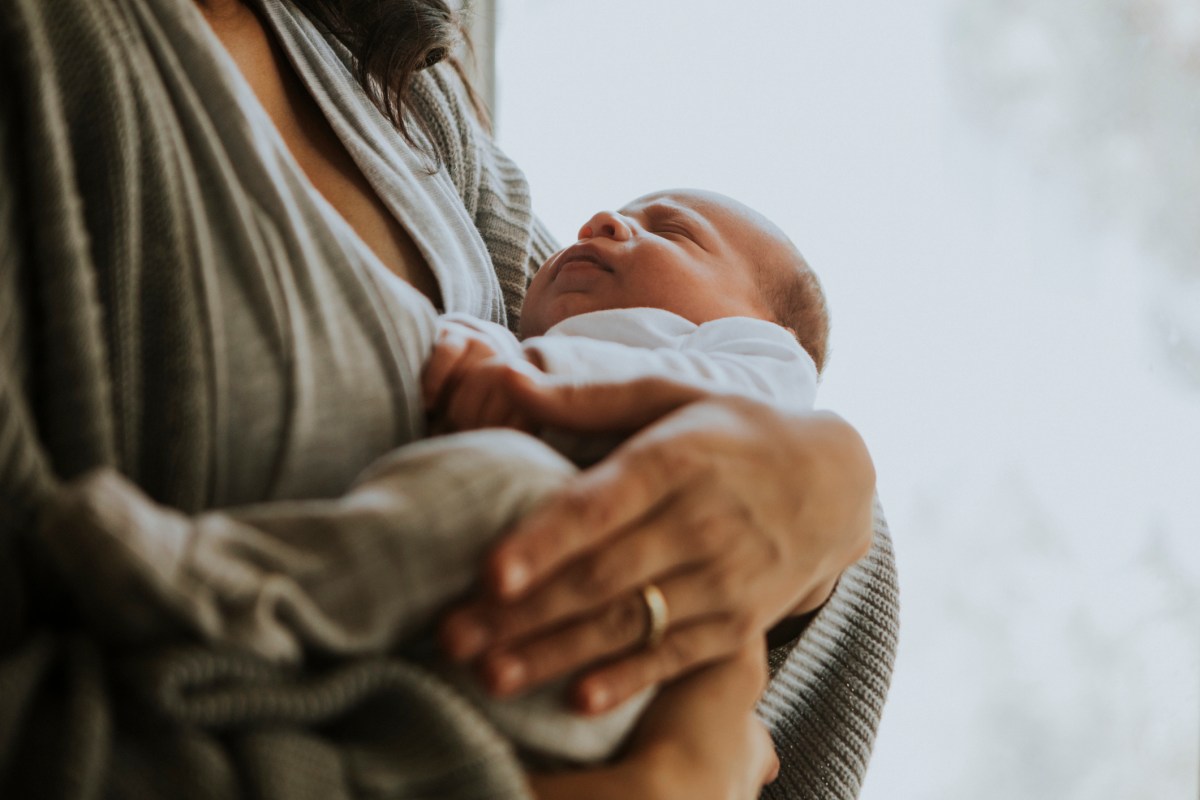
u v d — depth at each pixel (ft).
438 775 1.41
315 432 1.79
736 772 1.76
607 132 5.42
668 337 2.69
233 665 1.35
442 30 3.01
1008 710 4.59
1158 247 4.50
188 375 1.70
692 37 5.28
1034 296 4.69
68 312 1.61
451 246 2.79
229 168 1.84
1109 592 4.45
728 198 3.33
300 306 1.82
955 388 4.79
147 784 1.27
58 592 1.48
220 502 1.74
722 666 1.86
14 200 1.63
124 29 1.83
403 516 1.52
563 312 3.00
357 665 1.45
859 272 4.97
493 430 1.78
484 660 1.55
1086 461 4.54
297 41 2.74
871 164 4.99
